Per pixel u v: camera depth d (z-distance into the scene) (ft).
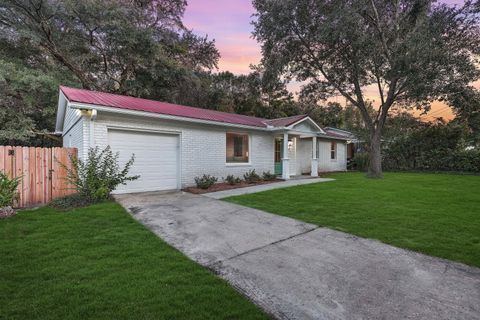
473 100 39.22
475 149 53.52
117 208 20.66
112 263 11.45
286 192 28.99
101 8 51.39
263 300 9.03
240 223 17.67
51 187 25.59
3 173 21.59
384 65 43.01
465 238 14.55
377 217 18.75
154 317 7.86
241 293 9.45
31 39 46.60
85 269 10.88
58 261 11.60
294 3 40.60
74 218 17.99
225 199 25.13
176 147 31.76
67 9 48.47
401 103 47.01
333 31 38.27
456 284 9.98
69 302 8.55
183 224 17.46
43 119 52.31
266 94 95.09
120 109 25.36
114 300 8.68
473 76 36.47
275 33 43.96
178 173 31.73
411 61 35.12
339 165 66.74
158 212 20.27
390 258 12.23
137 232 15.51
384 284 10.00
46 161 25.41
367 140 68.33
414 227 16.46
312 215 19.49
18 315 7.88
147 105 31.09
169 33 66.90
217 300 8.84
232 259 12.32
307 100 56.70
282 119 47.29
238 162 39.24
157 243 13.89
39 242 13.76
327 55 45.29
